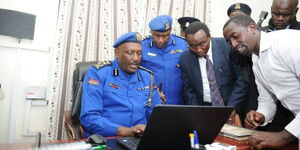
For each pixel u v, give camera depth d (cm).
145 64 207
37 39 226
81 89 183
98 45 239
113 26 243
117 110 158
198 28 169
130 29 249
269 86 141
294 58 116
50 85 227
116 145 110
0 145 107
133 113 158
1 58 216
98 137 110
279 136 112
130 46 157
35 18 224
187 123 92
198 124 95
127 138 117
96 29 238
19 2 220
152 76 175
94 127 144
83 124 151
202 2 276
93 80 160
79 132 162
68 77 231
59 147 94
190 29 172
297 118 112
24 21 220
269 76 133
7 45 214
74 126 171
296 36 121
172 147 96
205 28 171
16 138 222
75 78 192
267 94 151
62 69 229
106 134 139
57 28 227
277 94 135
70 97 231
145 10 254
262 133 116
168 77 207
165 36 195
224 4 289
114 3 243
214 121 99
